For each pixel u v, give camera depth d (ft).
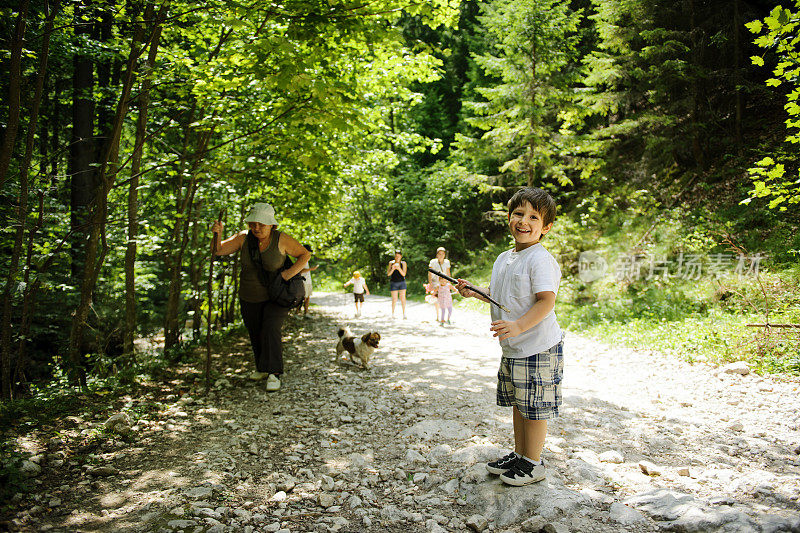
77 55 23.77
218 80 16.87
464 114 73.92
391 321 36.70
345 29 15.55
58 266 25.05
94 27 24.94
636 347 24.29
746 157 39.37
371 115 25.73
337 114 15.48
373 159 28.43
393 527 8.31
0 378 16.05
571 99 45.16
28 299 16.51
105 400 15.16
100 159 28.35
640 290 34.06
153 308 40.14
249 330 18.11
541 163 46.93
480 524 8.12
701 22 41.98
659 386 17.74
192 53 22.75
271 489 9.70
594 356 24.08
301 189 24.38
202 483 9.75
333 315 40.29
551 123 54.95
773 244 29.35
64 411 13.85
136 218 20.49
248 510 8.85
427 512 8.79
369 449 11.82
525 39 43.73
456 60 76.64
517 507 8.46
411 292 63.77
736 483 9.49
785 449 11.50
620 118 54.29
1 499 8.71
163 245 23.97
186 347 23.31
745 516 7.62
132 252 20.42
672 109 41.63
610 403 15.57
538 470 8.99
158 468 10.52
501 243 64.28
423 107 79.56
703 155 42.83
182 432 12.84
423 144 29.48
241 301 17.67
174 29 18.17
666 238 36.52
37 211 18.26
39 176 18.54
